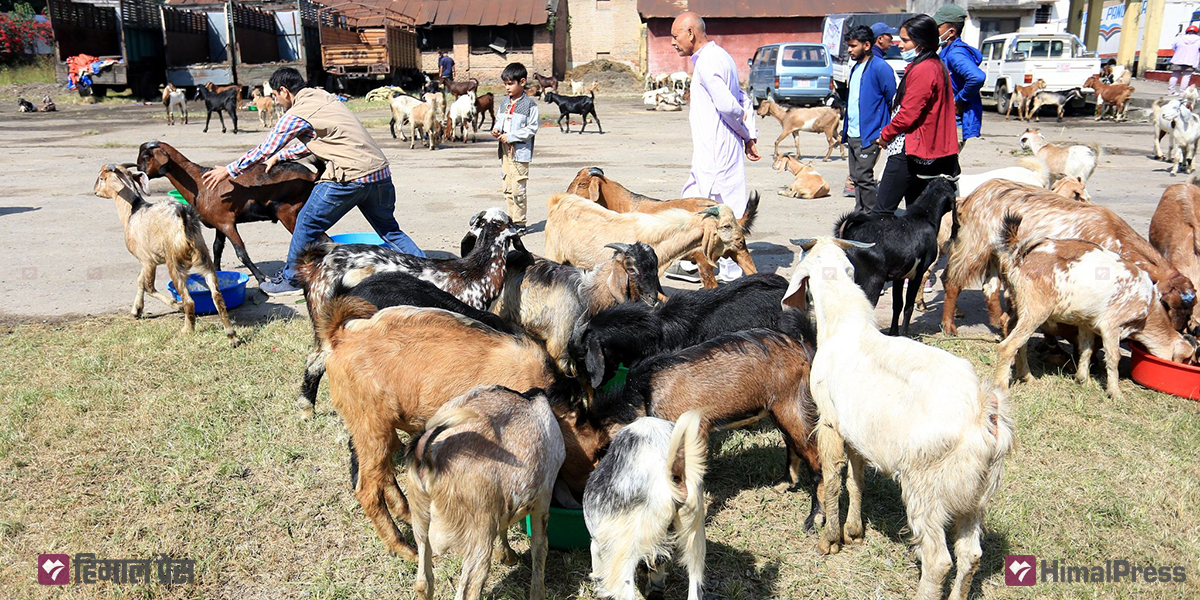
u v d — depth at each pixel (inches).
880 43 357.1
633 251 203.6
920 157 272.8
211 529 164.9
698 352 161.8
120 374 229.9
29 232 408.5
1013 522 166.9
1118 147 695.1
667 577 152.0
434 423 129.2
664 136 852.0
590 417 155.4
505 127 405.4
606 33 1710.1
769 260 350.6
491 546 132.3
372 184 282.0
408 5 1600.6
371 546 160.9
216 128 926.4
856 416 141.6
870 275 239.3
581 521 153.9
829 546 159.0
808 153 748.0
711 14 1489.9
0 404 209.8
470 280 207.8
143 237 256.5
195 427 199.6
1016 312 232.8
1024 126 863.7
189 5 1350.9
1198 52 1030.4
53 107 1121.4
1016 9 1187.9
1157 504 173.2
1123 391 223.1
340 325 157.0
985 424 128.5
